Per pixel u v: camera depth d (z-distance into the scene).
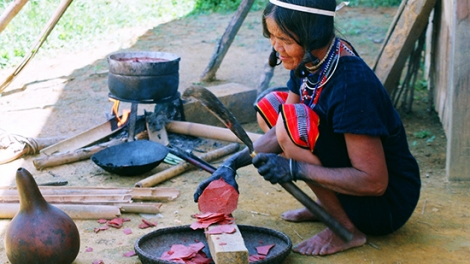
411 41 5.00
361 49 8.34
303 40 2.64
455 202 3.70
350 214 3.04
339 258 3.00
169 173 4.06
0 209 3.42
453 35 3.88
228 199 2.96
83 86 6.53
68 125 5.26
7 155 4.44
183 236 3.07
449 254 3.06
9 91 6.32
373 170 2.77
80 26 8.86
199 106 5.04
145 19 10.09
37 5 8.76
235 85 5.54
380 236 3.23
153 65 4.38
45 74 7.04
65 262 2.74
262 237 3.06
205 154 4.43
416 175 3.11
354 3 11.52
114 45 8.55
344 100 2.72
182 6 11.02
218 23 10.17
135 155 4.24
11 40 7.85
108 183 4.03
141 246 2.90
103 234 3.27
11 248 2.68
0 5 8.56
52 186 3.87
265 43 8.79
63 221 2.74
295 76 2.98
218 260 2.54
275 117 3.23
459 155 4.00
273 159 2.79
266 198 3.78
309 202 2.88
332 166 2.88
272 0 2.66
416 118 5.46
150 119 4.73
